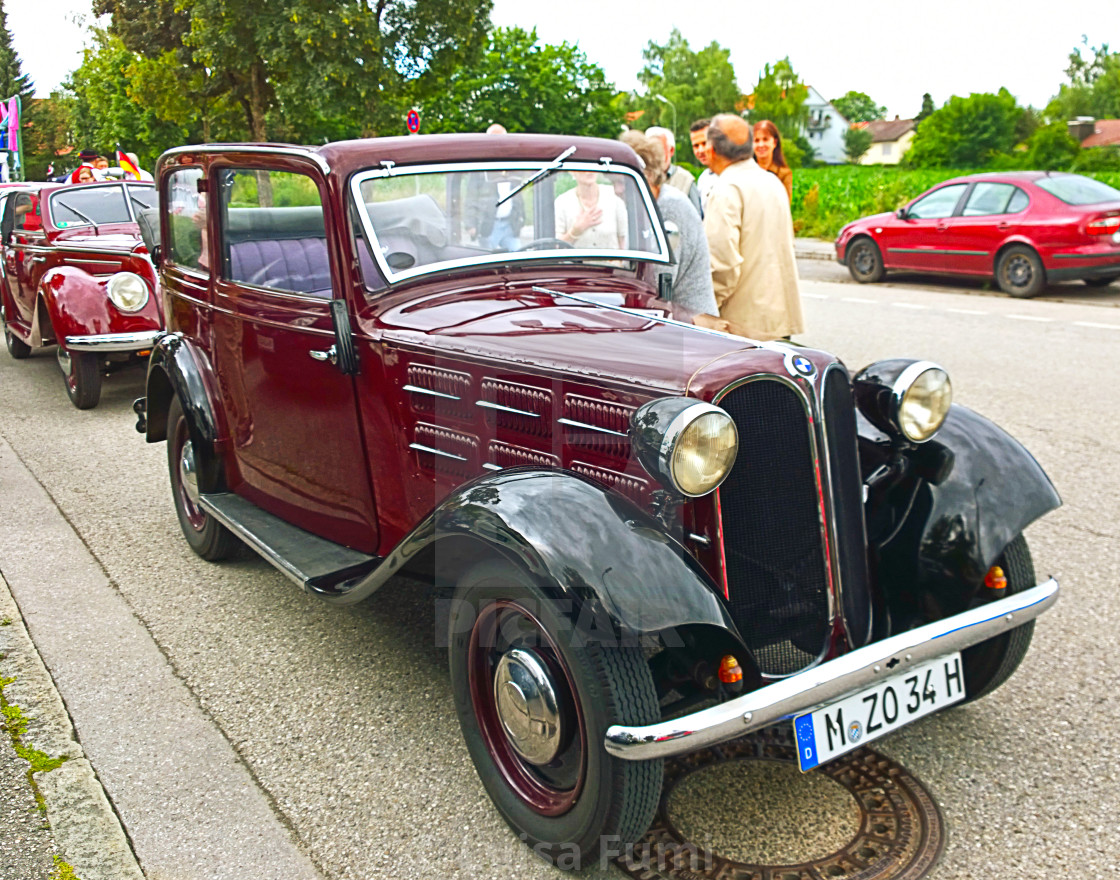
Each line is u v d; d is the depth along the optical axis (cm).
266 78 1786
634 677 228
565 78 4519
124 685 347
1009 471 292
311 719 324
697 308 463
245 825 270
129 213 898
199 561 464
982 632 262
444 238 346
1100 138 8056
